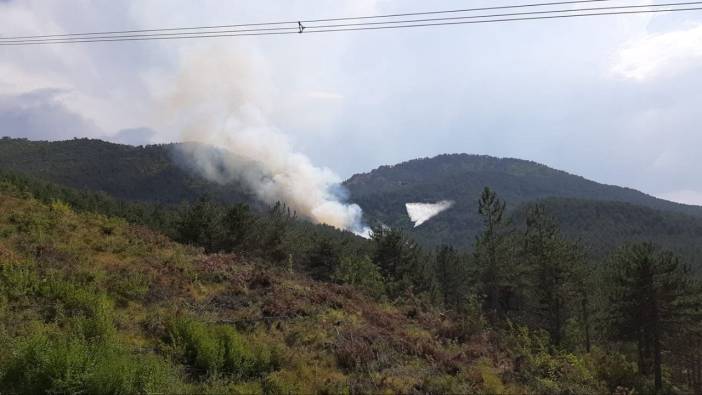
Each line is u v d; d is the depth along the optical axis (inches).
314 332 502.3
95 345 316.8
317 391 358.9
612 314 1470.2
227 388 318.0
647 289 1290.6
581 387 618.8
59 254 562.3
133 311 454.9
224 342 381.1
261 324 494.6
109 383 273.0
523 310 1823.3
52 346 298.4
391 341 536.4
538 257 1581.0
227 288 616.7
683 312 1293.1
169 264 641.6
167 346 370.9
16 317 363.9
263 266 793.6
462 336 666.2
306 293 661.9
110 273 539.8
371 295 898.1
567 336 1545.3
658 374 1273.4
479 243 1744.6
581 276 1606.8
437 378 440.1
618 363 942.4
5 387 265.9
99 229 753.6
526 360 624.7
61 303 410.6
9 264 471.5
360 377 405.4
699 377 1563.7
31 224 668.1
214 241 1513.3
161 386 291.1
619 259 1587.1
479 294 1787.6
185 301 524.1
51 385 265.3
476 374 482.3
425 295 1291.8
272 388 342.0
